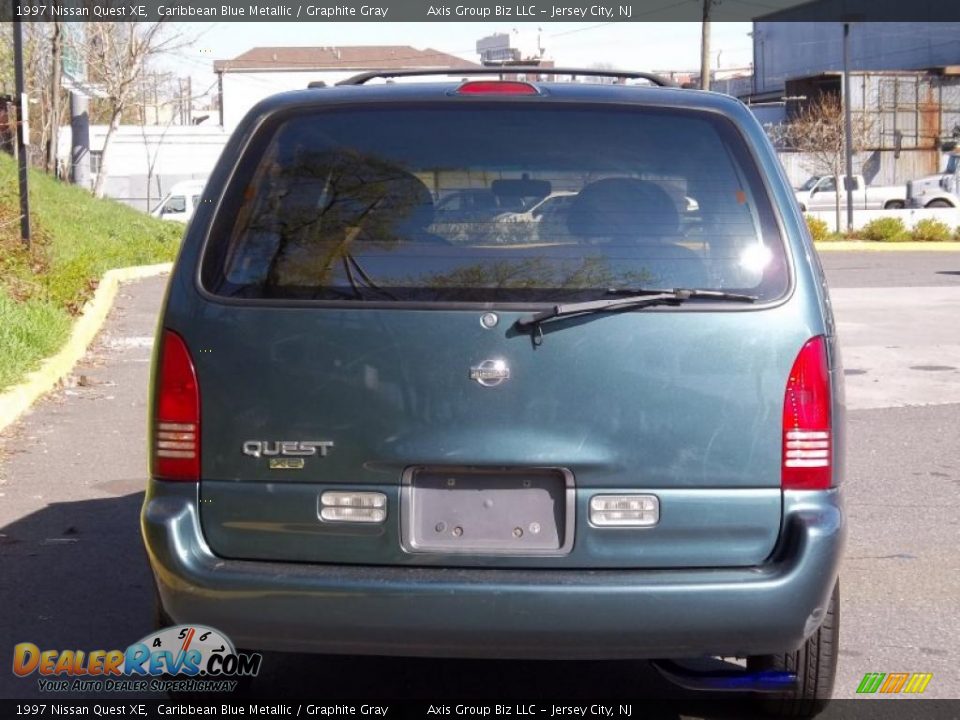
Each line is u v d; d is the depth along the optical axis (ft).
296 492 11.81
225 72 255.70
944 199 149.69
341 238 12.16
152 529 11.86
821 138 156.97
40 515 23.03
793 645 11.78
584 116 12.73
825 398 11.93
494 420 11.68
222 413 11.89
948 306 60.18
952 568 20.31
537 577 11.52
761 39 230.48
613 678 15.51
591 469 11.70
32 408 33.09
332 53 266.98
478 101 12.78
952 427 32.27
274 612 11.53
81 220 81.30
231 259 12.20
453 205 12.26
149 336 47.09
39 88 105.09
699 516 11.75
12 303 40.29
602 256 12.00
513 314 11.70
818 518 11.73
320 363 11.79
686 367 11.76
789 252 12.17
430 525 11.79
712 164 12.52
